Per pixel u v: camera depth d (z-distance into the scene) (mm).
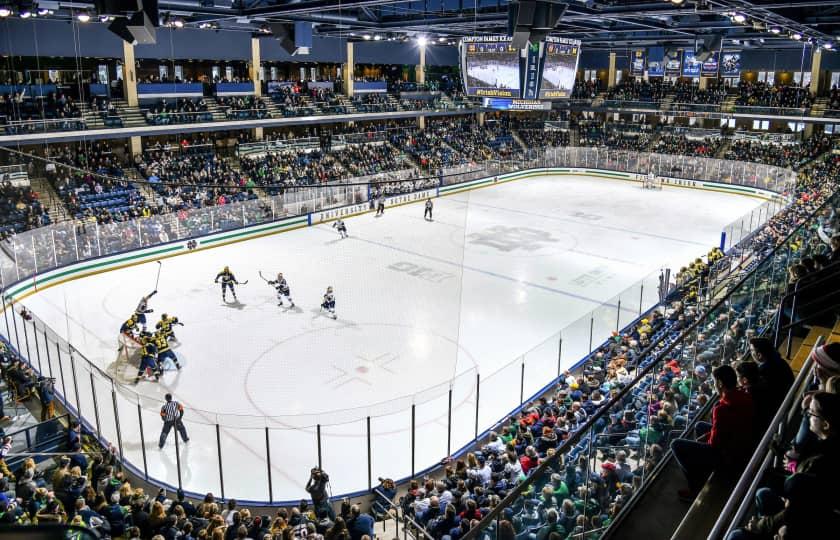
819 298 7340
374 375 18969
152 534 10305
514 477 11188
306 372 19188
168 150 43781
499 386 18312
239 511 10719
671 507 5727
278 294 24828
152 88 41750
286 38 31844
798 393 4535
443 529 9859
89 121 35312
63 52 36594
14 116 33812
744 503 3500
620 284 29141
